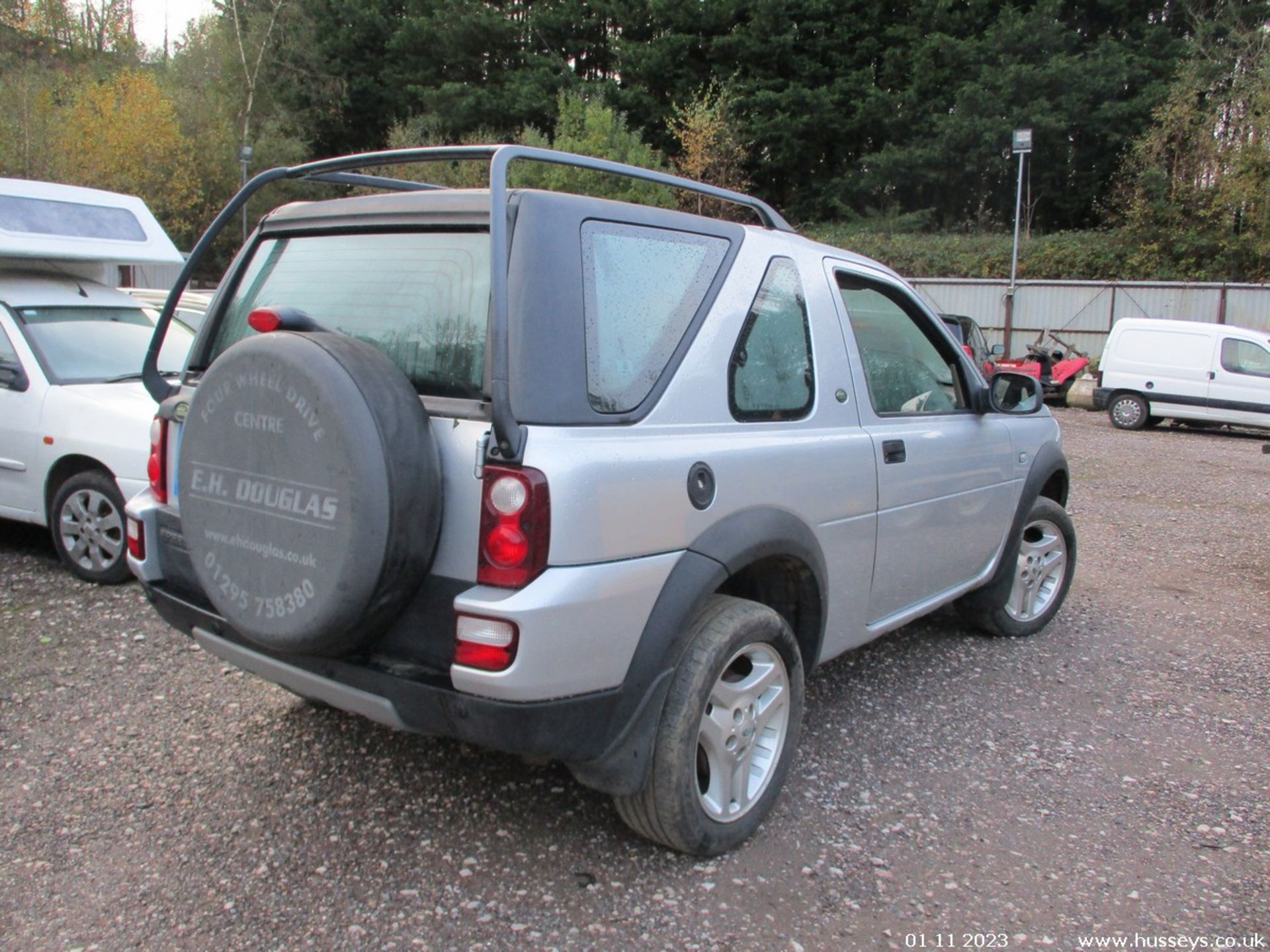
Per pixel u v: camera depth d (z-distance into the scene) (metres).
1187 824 3.50
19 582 5.74
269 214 3.47
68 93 30.73
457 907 2.85
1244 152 28.33
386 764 3.67
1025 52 35.66
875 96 36.25
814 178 39.25
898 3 38.38
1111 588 6.74
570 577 2.54
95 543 5.70
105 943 2.65
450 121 38.41
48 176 27.02
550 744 2.63
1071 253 30.47
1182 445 15.62
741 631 3.05
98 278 7.53
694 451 2.94
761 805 3.26
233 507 2.71
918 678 4.80
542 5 40.47
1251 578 7.11
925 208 38.00
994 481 4.79
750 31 37.06
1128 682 4.87
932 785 3.71
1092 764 3.95
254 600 2.69
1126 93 35.91
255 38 40.47
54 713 4.02
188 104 33.31
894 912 2.92
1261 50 30.48
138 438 5.52
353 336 3.02
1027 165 35.44
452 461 2.63
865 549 3.82
